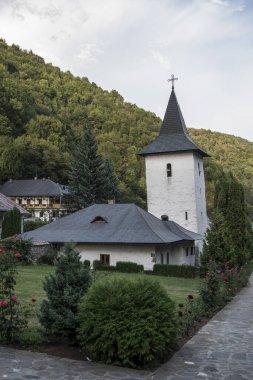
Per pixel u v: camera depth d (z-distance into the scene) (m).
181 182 40.41
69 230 32.78
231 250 23.22
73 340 8.59
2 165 88.44
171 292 19.05
